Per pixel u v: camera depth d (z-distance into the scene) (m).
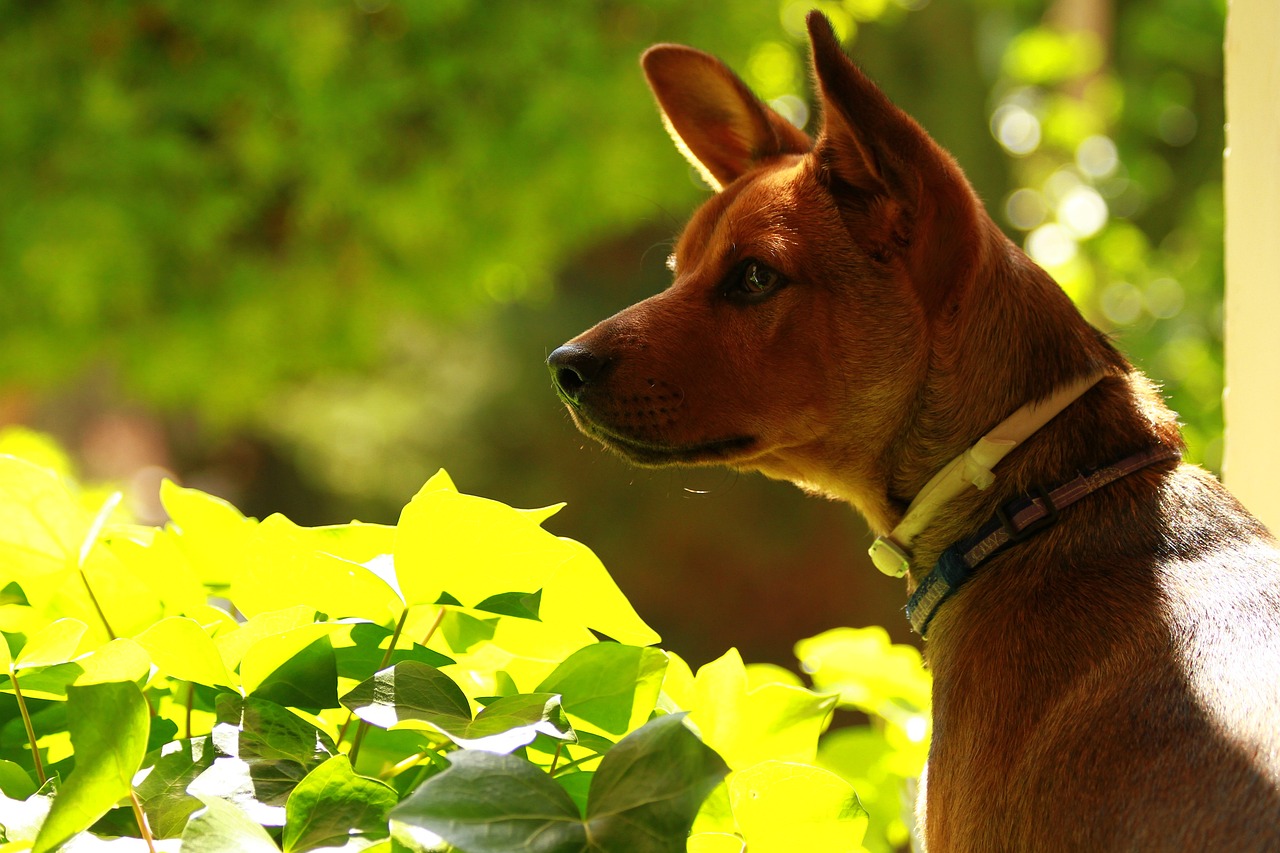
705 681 2.20
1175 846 1.82
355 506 16.05
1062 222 8.16
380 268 7.38
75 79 6.58
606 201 7.39
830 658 2.95
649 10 6.91
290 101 6.64
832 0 8.05
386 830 1.62
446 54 6.71
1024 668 2.22
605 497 15.73
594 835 1.47
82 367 8.31
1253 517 2.39
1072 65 9.45
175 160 6.53
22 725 1.96
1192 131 10.48
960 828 2.22
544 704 1.75
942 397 2.66
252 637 1.94
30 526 2.06
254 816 1.64
